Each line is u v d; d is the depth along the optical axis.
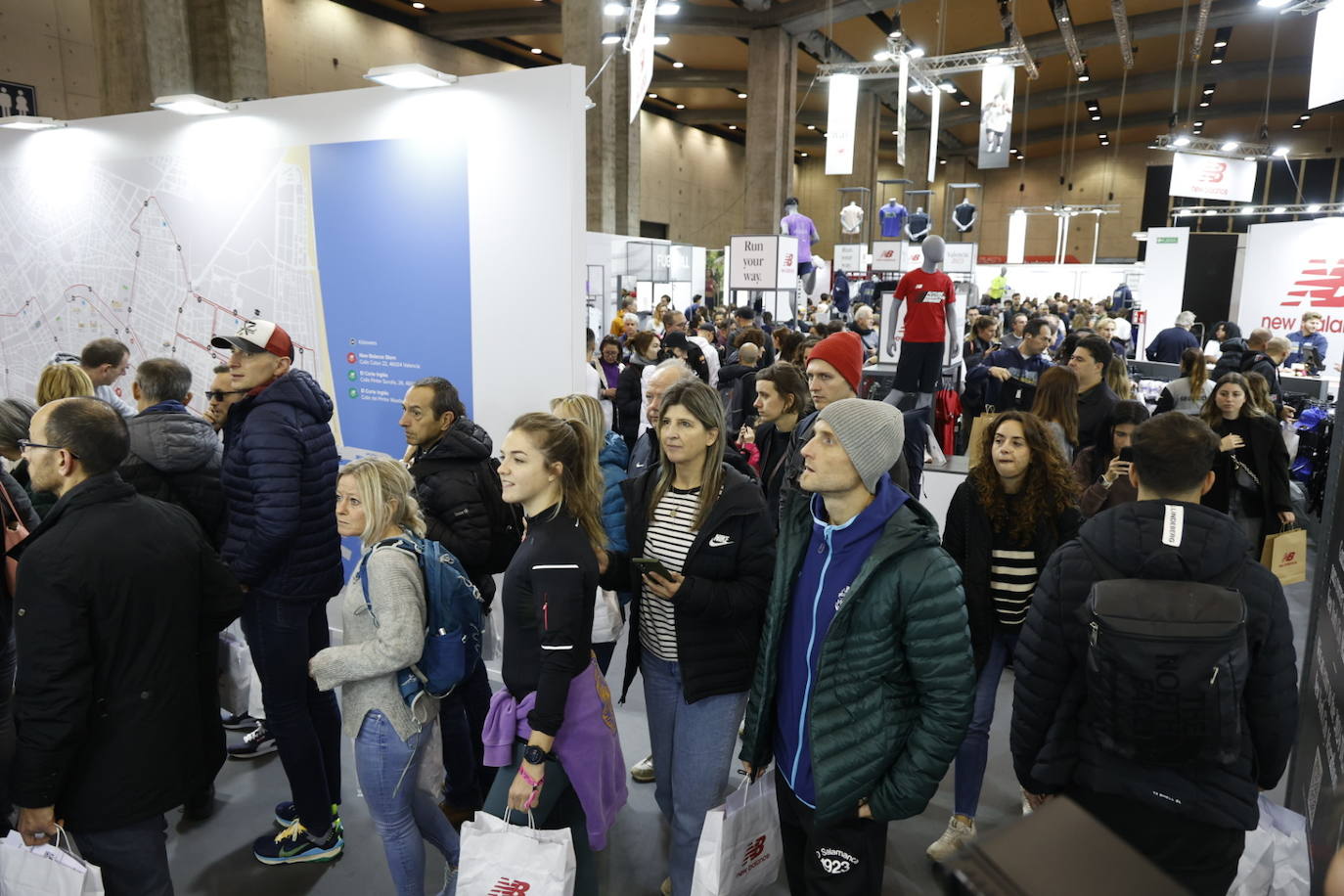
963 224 16.91
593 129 13.80
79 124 4.37
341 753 3.23
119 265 4.41
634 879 2.47
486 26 17.52
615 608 2.82
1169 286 12.62
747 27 18.08
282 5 14.77
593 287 11.78
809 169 34.22
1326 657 1.71
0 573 2.15
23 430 2.87
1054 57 20.84
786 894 2.41
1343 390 2.00
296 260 3.90
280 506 2.42
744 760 1.93
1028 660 1.66
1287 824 1.86
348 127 3.66
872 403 1.71
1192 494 1.58
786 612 1.84
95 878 1.70
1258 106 25.05
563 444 1.93
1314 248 9.55
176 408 2.65
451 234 3.51
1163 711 1.39
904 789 1.65
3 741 2.14
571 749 1.91
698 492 2.15
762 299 12.16
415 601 2.01
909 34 19.38
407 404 2.74
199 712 1.94
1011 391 5.68
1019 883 0.41
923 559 1.66
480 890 1.76
